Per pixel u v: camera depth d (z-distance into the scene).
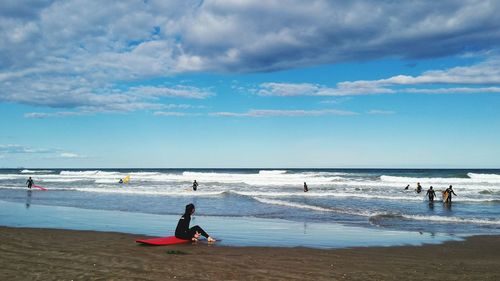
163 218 18.08
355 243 12.27
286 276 7.49
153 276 7.18
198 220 17.72
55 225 15.55
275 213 20.48
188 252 10.08
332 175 66.69
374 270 8.35
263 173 70.44
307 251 10.63
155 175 70.94
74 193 33.91
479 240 13.07
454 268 8.77
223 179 57.75
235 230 14.77
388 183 46.34
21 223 16.06
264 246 11.41
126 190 36.75
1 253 9.27
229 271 7.72
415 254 10.60
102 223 16.28
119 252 9.67
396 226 16.33
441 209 23.44
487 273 8.25
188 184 47.94
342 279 7.45
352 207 23.80
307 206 23.58
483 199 28.98
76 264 8.12
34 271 7.45
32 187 41.00
